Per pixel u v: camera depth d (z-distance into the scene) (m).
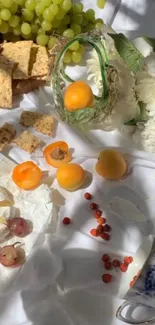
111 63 0.45
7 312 0.38
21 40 0.53
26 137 0.47
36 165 0.45
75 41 0.47
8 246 0.41
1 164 0.46
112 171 0.45
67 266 0.40
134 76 0.45
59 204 0.44
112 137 0.48
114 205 0.44
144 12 0.56
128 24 0.55
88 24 0.52
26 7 0.50
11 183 0.45
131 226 0.43
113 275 0.40
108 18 0.56
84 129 0.48
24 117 0.49
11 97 0.49
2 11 0.49
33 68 0.50
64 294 0.39
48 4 0.49
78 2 0.57
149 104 0.45
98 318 0.38
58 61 0.47
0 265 0.40
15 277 0.40
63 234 0.42
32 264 0.40
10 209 0.42
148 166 0.46
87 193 0.44
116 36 0.45
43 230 0.42
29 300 0.39
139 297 0.37
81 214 0.43
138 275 0.36
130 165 0.46
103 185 0.45
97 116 0.46
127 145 0.48
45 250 0.41
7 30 0.51
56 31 0.52
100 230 0.42
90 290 0.40
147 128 0.46
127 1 0.56
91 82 0.51
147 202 0.44
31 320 0.38
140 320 0.38
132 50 0.45
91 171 0.46
